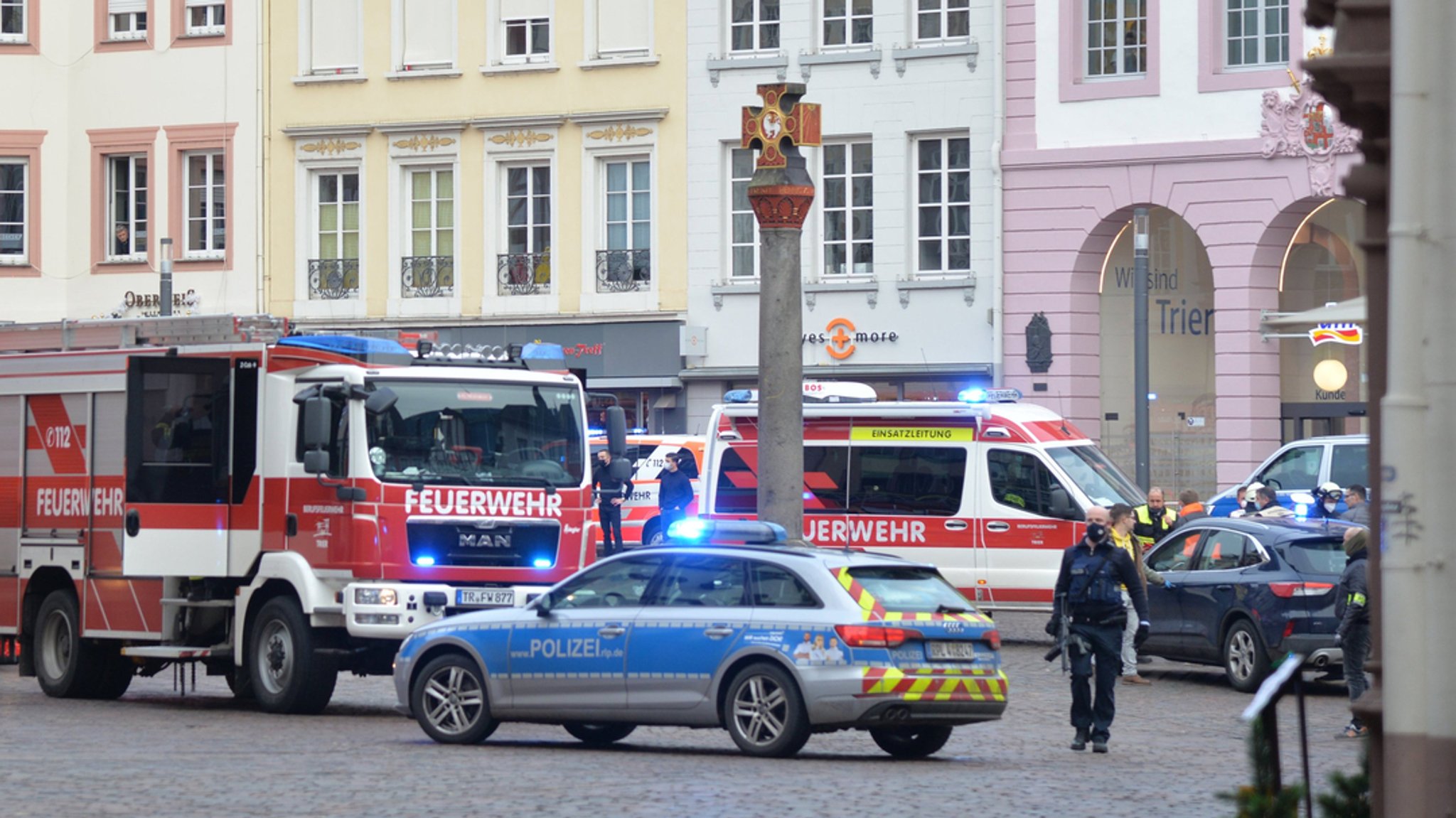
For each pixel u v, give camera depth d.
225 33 105.75
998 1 91.94
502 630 38.88
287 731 42.41
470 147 102.31
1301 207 86.25
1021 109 91.62
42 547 50.59
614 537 80.75
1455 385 15.91
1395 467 16.00
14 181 107.38
